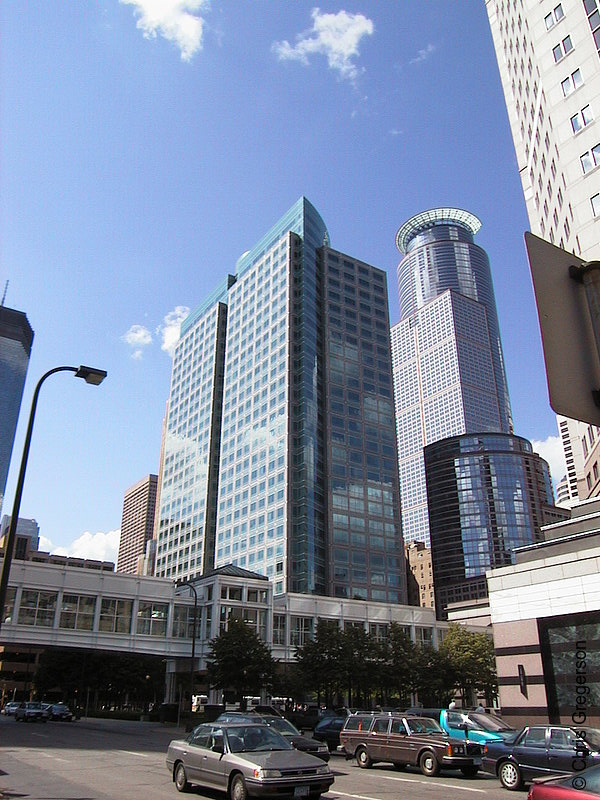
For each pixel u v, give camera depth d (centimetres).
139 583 6103
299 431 10762
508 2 7375
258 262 13300
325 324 11944
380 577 10556
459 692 7125
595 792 806
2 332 8694
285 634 6944
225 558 11531
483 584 18325
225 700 5603
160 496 15275
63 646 5538
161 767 1945
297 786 1230
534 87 6394
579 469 5991
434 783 1689
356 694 5581
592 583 2706
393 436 12038
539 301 327
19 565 5497
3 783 1498
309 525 10019
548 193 6225
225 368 13675
